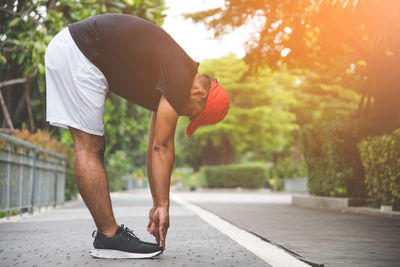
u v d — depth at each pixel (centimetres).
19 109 1532
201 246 513
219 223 813
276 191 4309
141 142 2050
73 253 450
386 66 1281
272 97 4481
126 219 892
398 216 960
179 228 719
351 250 506
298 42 1238
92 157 419
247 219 909
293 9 1129
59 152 1405
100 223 418
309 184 1466
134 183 5162
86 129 415
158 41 407
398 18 987
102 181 416
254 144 4625
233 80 4388
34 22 1076
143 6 1440
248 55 1322
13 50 1106
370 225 810
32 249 477
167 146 404
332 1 938
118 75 410
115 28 404
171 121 401
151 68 405
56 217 922
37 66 1044
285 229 730
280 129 4547
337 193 1310
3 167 841
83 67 409
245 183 4222
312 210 1235
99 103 415
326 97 2330
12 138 843
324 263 423
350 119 1329
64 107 414
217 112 421
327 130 1318
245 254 457
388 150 991
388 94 1320
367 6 925
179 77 401
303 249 509
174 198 2152
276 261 435
